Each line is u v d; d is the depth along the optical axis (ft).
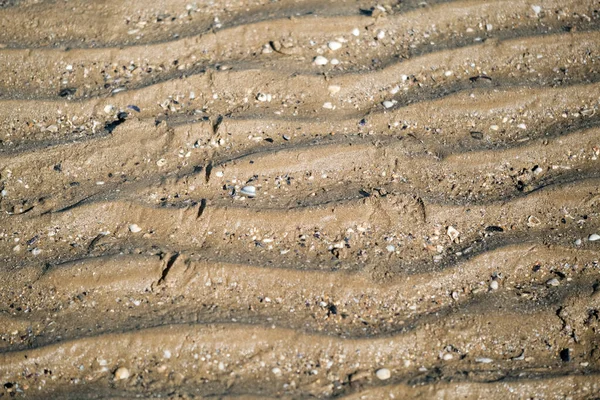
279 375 2.87
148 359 2.89
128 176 3.32
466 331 2.96
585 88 3.56
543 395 2.85
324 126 3.43
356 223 3.19
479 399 2.83
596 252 3.15
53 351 2.89
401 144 3.39
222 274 3.05
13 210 3.24
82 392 2.83
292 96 3.52
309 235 3.16
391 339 2.93
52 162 3.36
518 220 3.23
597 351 2.96
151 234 3.17
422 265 3.10
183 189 3.27
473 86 3.56
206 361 2.89
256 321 2.95
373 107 3.50
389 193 3.25
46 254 3.13
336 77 3.55
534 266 3.13
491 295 3.05
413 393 2.83
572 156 3.40
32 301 3.03
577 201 3.27
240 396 2.80
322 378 2.86
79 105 3.51
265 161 3.31
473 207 3.24
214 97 3.52
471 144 3.41
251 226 3.17
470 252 3.13
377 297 3.03
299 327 2.94
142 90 3.53
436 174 3.33
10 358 2.89
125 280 3.04
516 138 3.44
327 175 3.32
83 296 3.03
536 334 2.98
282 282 3.04
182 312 2.97
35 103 3.52
